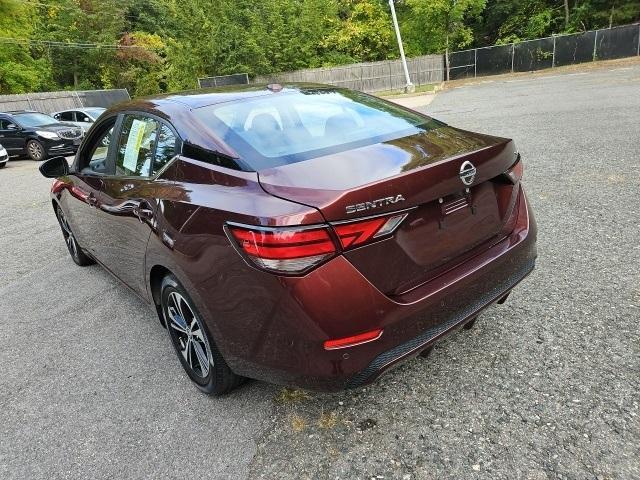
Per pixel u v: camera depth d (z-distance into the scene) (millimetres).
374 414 2309
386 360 1977
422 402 2346
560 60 29797
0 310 4000
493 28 39375
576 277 3316
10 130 15211
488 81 27594
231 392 2584
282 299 1849
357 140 2443
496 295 2369
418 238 2031
